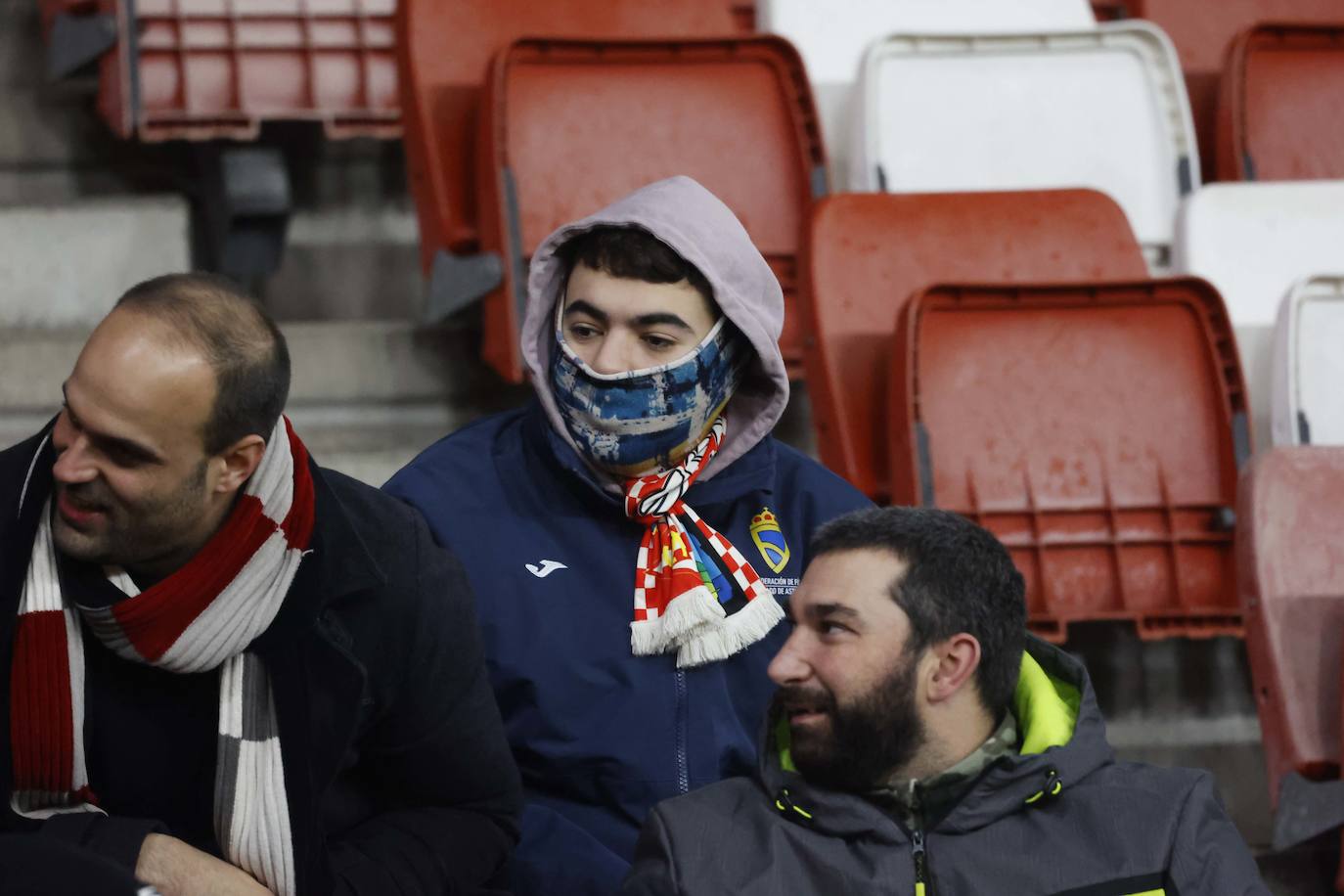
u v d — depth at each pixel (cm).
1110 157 1176
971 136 1165
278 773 514
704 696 658
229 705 513
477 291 996
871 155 1138
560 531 676
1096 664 967
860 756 552
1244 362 1099
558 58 1055
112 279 1101
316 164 1215
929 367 959
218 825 512
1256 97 1236
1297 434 1007
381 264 1225
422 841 560
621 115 1055
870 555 556
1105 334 977
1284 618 846
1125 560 946
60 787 499
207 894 492
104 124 1202
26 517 486
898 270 1023
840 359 998
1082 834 557
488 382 1082
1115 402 966
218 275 496
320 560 516
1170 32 1325
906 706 550
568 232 668
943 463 946
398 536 550
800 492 716
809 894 552
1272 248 1127
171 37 1112
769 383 688
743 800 574
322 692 522
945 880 551
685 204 670
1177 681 971
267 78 1127
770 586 688
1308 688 837
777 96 1085
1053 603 937
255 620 504
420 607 546
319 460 1021
